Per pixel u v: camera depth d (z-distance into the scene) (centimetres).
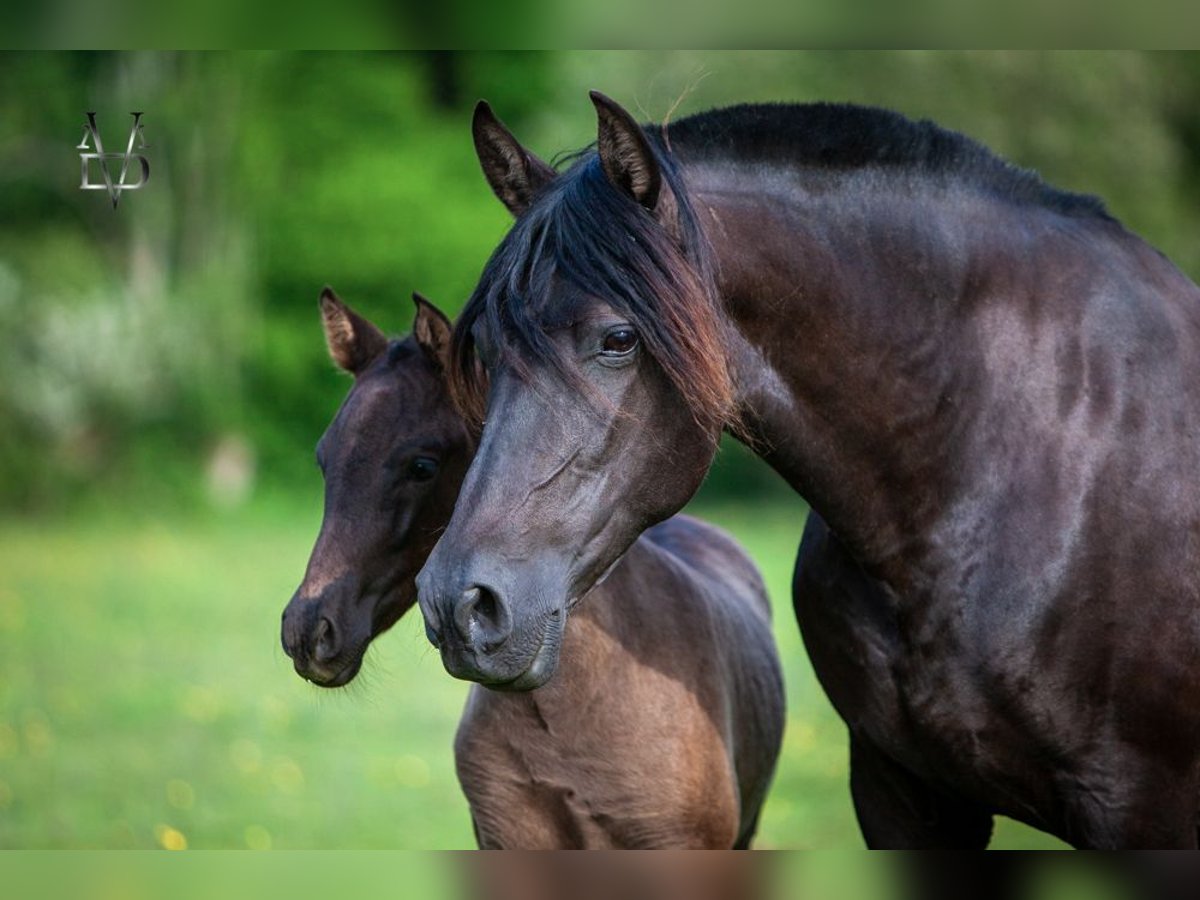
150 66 4347
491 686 480
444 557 476
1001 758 567
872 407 556
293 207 4512
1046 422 560
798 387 553
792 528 3238
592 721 688
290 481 4538
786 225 547
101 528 4016
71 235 4462
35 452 4278
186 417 4419
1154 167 3303
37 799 1316
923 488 560
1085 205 614
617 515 505
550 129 4584
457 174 4616
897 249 560
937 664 563
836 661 606
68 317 4288
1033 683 550
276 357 4481
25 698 1817
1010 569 550
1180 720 554
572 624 674
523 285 498
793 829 1186
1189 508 557
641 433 501
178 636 2319
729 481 4016
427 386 715
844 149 565
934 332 559
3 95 4262
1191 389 572
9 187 4359
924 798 631
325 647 679
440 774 1454
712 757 720
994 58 3334
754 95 3538
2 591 2812
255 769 1455
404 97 4562
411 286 4606
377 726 1703
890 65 3425
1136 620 547
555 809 708
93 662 2084
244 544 3666
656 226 497
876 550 568
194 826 1221
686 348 485
